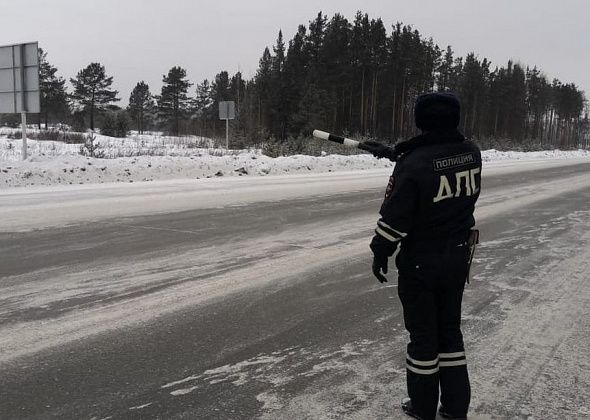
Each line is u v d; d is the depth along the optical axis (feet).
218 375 11.53
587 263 22.04
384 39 190.80
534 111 272.51
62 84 230.27
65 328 13.88
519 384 11.43
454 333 9.73
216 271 19.57
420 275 9.26
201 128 200.34
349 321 14.98
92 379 11.21
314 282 18.60
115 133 153.99
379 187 47.73
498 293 17.85
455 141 9.29
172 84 276.21
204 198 38.06
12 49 50.26
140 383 11.08
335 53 181.78
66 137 111.14
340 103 188.03
